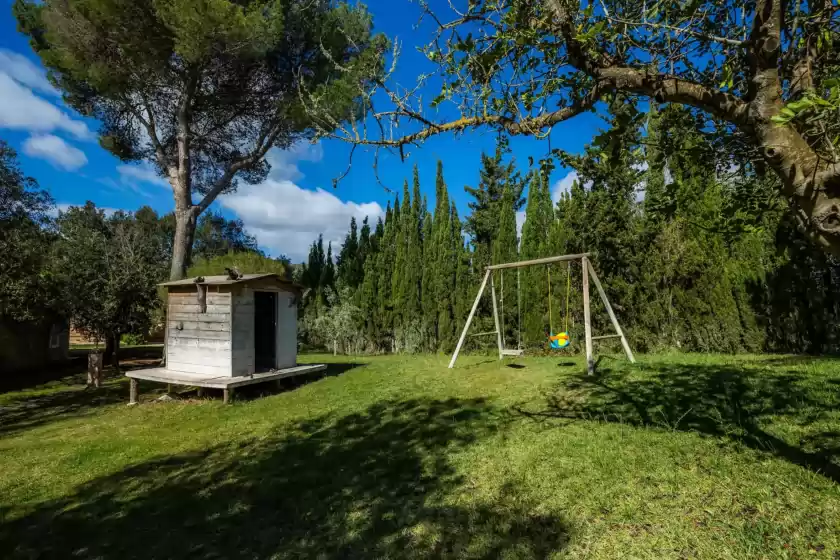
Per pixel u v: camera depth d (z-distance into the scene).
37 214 14.98
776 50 2.01
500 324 12.30
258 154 15.03
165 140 15.48
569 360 9.23
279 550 3.05
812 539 2.52
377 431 5.49
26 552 3.17
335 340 15.16
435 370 9.37
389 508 3.52
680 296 9.80
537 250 12.15
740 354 8.73
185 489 4.11
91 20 11.28
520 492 3.55
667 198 3.82
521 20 2.84
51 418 7.66
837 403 4.54
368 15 12.83
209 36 11.04
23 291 11.46
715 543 2.61
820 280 8.38
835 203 1.86
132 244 13.27
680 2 2.78
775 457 3.53
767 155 2.03
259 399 7.91
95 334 12.55
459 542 2.97
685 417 4.72
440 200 14.66
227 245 31.78
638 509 3.08
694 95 2.30
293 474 4.32
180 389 9.55
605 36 2.64
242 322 8.51
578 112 2.75
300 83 3.41
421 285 14.72
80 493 4.16
